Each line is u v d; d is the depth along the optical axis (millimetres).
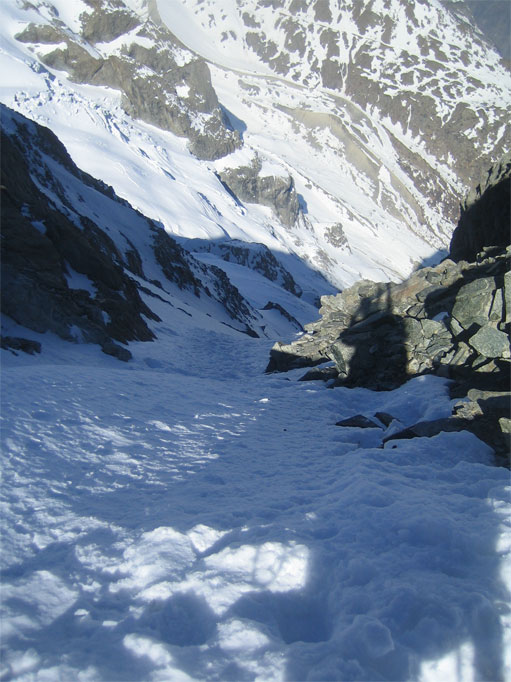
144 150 147250
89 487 5082
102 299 20422
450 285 12766
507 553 3461
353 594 3100
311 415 9758
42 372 9156
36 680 2521
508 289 9422
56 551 3785
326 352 14859
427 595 2996
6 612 2977
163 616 2990
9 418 6230
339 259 186500
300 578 3299
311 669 2604
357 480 4809
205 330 28062
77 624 2980
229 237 129125
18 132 39656
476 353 9562
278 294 75188
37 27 167625
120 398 8648
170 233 107125
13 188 21109
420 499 4281
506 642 2771
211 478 5648
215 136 180250
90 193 42719
